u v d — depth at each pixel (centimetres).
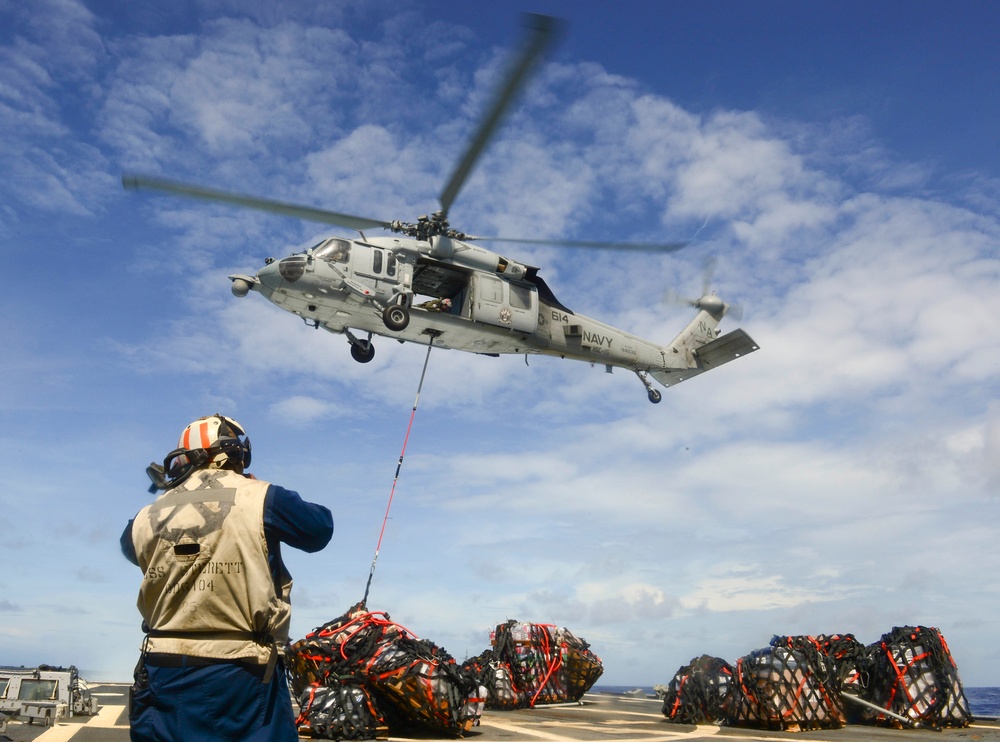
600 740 713
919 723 842
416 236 1833
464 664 1091
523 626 1138
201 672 293
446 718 700
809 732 812
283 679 312
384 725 705
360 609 785
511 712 1038
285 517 310
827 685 842
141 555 309
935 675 862
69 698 799
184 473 329
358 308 1747
